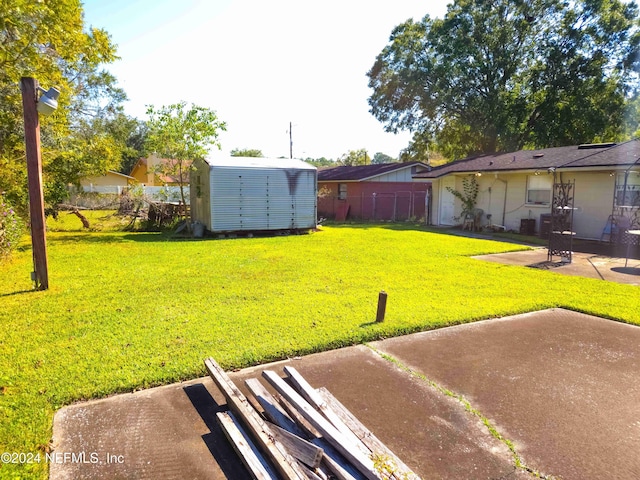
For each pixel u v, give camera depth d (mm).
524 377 3381
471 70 24344
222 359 3559
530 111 24281
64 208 16688
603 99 23766
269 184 13352
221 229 12891
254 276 6953
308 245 10922
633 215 10812
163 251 9789
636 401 3010
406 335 4301
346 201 22141
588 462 2336
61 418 2699
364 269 7617
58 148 11969
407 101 26516
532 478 2211
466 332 4402
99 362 3479
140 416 2754
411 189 22188
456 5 24969
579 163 11680
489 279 6836
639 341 4184
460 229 15617
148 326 4379
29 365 3410
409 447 2465
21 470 2188
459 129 27578
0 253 7672
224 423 2549
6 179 9820
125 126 19734
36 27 8188
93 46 10102
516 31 24312
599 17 23047
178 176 15648
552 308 5297
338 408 2732
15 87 9125
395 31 25969
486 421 2742
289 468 2082
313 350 3838
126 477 2191
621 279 6941
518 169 13391
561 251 8891
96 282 6414
